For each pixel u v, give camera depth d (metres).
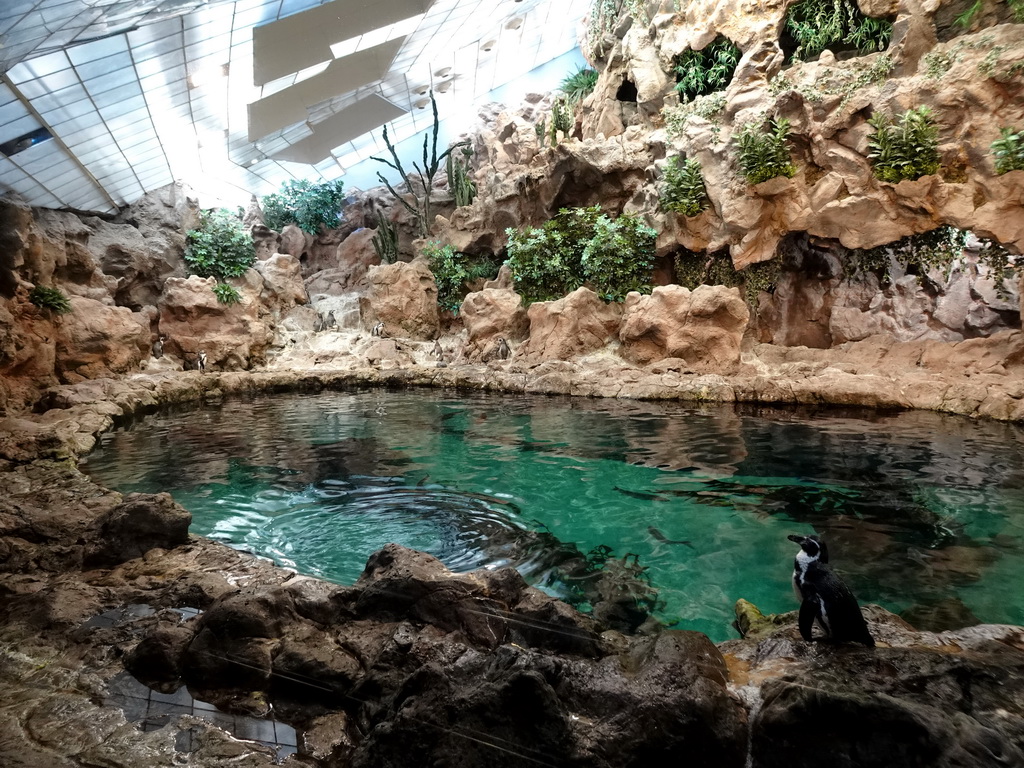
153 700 3.54
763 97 17.48
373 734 2.96
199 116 20.27
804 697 2.72
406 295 24.19
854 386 13.92
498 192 23.61
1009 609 5.09
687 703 2.85
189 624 4.12
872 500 7.76
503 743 2.82
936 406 13.11
